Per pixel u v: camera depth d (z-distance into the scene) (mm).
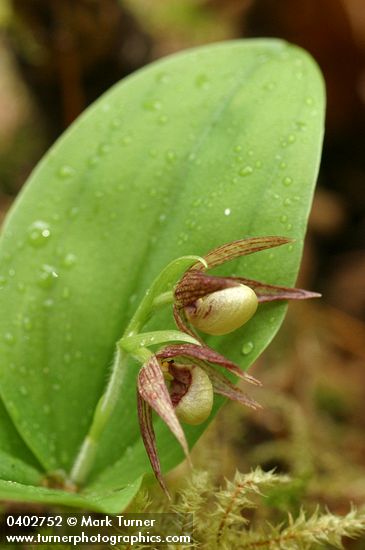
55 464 412
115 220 421
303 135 415
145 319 388
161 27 668
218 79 434
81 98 624
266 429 493
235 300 378
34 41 568
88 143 429
